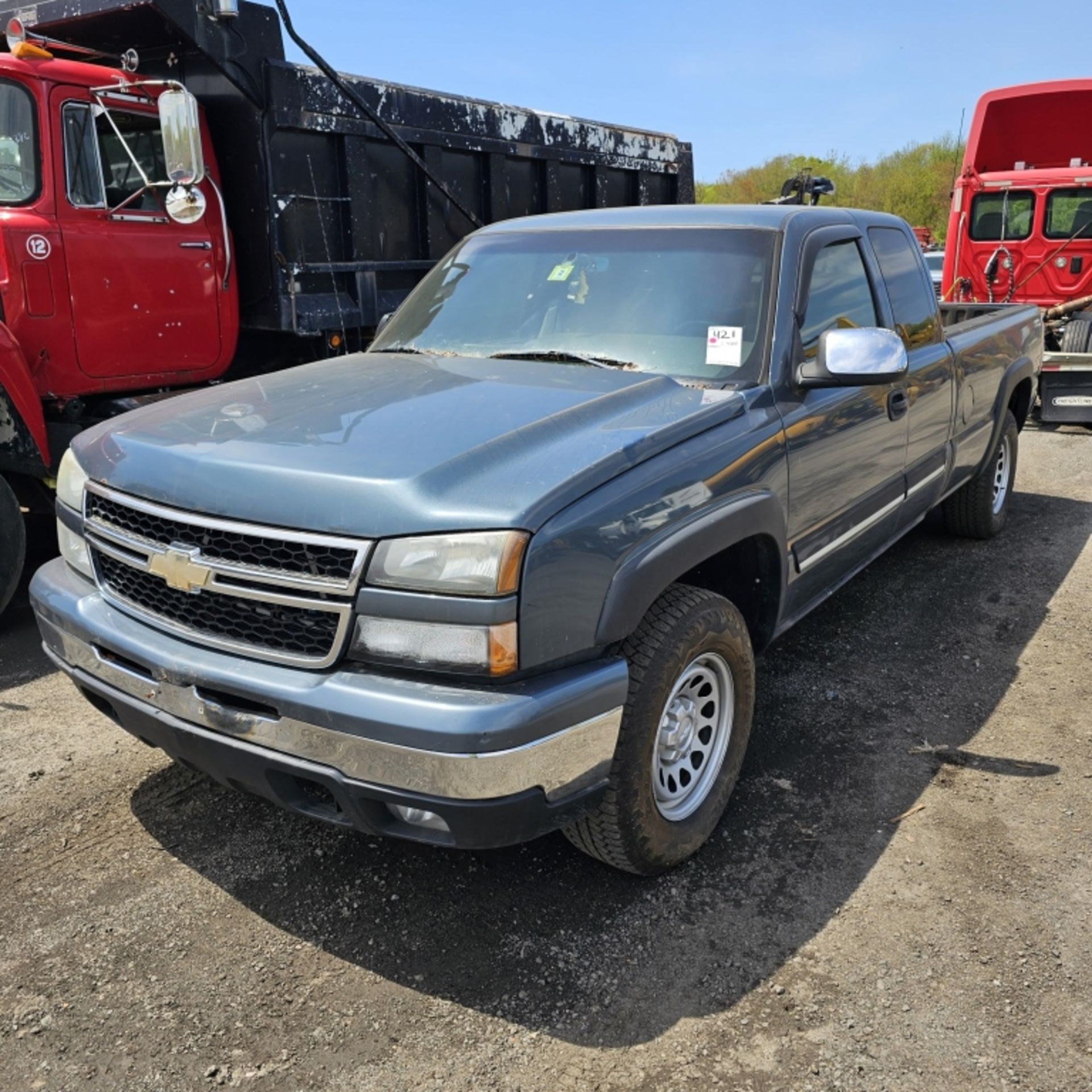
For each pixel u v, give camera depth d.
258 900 2.84
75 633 2.79
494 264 3.98
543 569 2.26
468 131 6.77
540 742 2.25
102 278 5.15
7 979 2.53
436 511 2.25
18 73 4.81
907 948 2.62
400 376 3.25
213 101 5.68
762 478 3.06
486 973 2.55
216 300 5.78
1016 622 4.85
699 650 2.77
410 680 2.27
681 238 3.65
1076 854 3.01
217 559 2.46
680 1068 2.25
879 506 4.09
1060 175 11.10
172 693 2.54
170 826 3.20
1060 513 6.81
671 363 3.31
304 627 2.37
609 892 2.86
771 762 3.55
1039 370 6.32
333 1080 2.23
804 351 3.42
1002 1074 2.22
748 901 2.81
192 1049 2.32
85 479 2.90
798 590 3.51
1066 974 2.52
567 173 7.77
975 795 3.34
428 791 2.21
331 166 6.02
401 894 2.86
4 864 2.99
